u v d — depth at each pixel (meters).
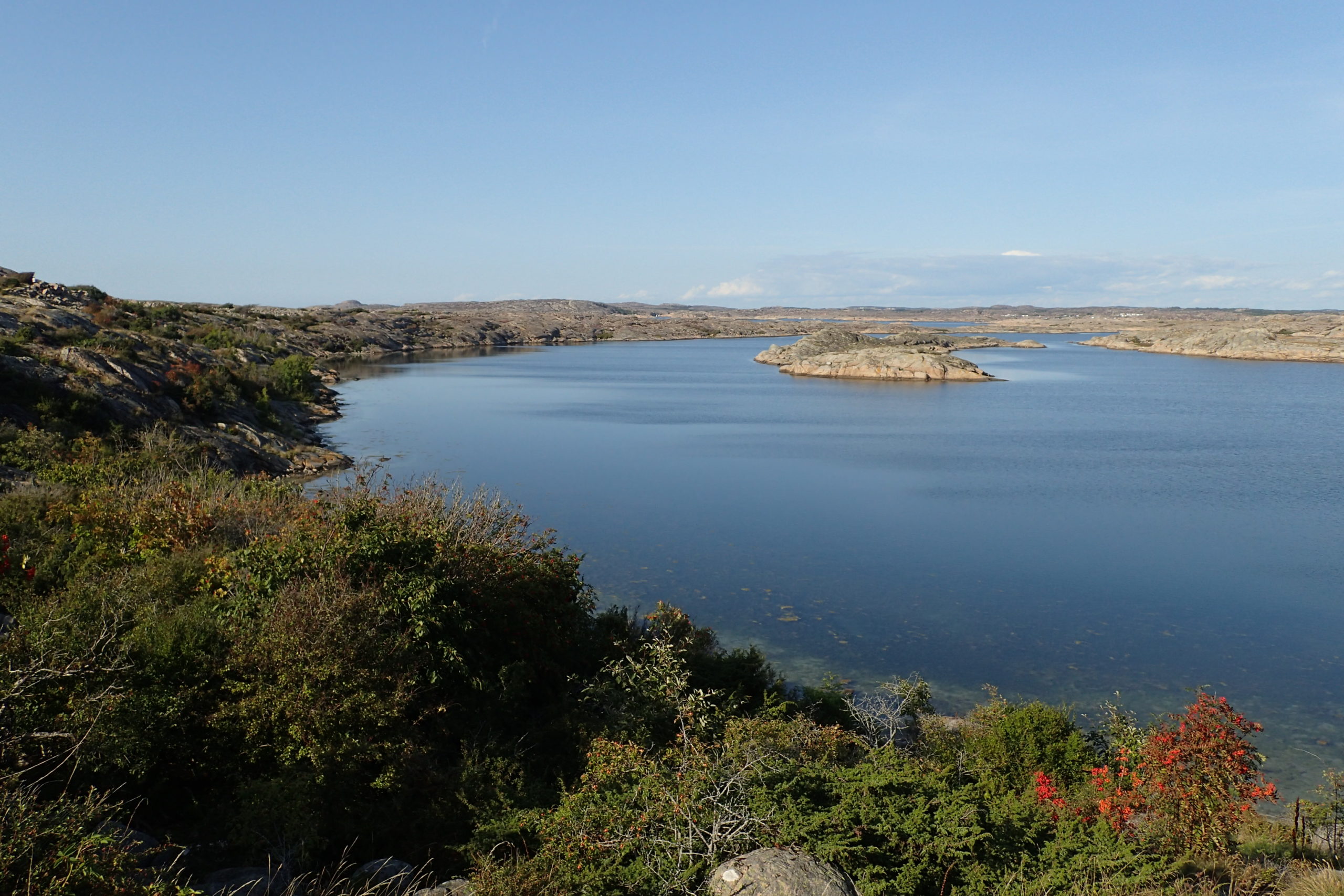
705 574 26.47
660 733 12.01
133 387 39.72
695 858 7.57
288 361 67.25
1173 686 18.83
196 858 8.03
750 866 7.20
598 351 182.88
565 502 36.81
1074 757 12.80
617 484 40.84
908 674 19.28
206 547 14.14
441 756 10.38
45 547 14.50
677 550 29.20
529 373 118.12
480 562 13.08
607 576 26.11
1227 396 90.75
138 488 19.16
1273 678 19.30
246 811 8.27
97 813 7.11
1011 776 12.68
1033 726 13.52
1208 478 43.88
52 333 47.03
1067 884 7.88
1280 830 10.94
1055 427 65.69
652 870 7.42
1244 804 9.45
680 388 99.06
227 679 9.66
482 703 11.60
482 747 10.70
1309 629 22.23
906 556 28.70
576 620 14.63
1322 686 18.86
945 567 27.41
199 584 12.36
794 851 7.46
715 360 156.25
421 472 43.03
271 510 17.47
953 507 36.53
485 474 43.06
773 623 22.39
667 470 44.97
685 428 62.88
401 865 8.23
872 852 7.67
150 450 30.14
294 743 9.10
